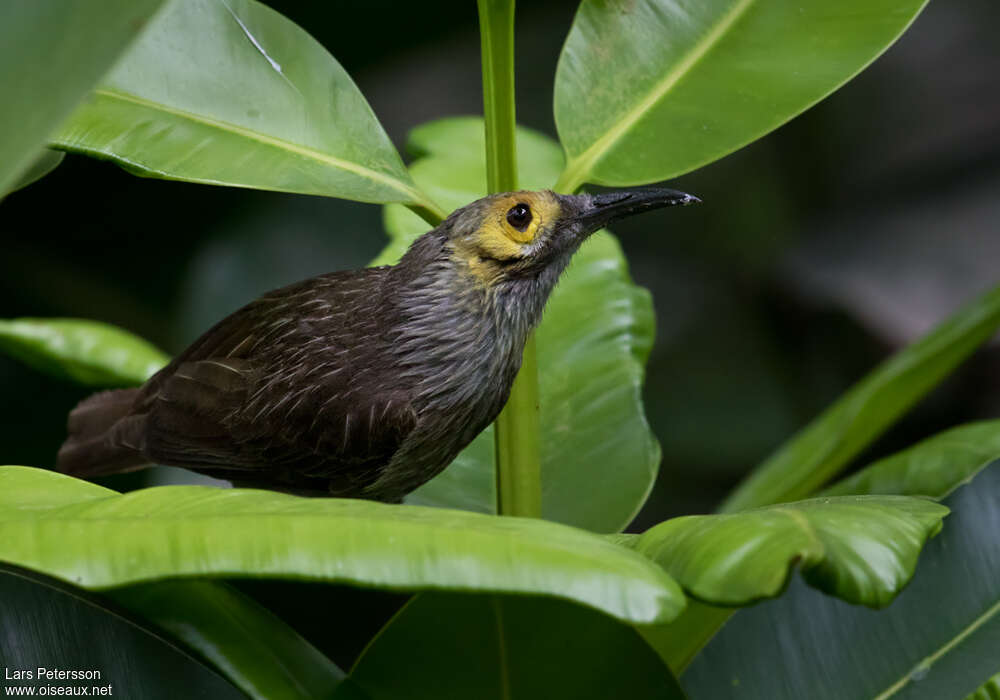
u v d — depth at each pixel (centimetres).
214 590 282
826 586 270
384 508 279
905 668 284
